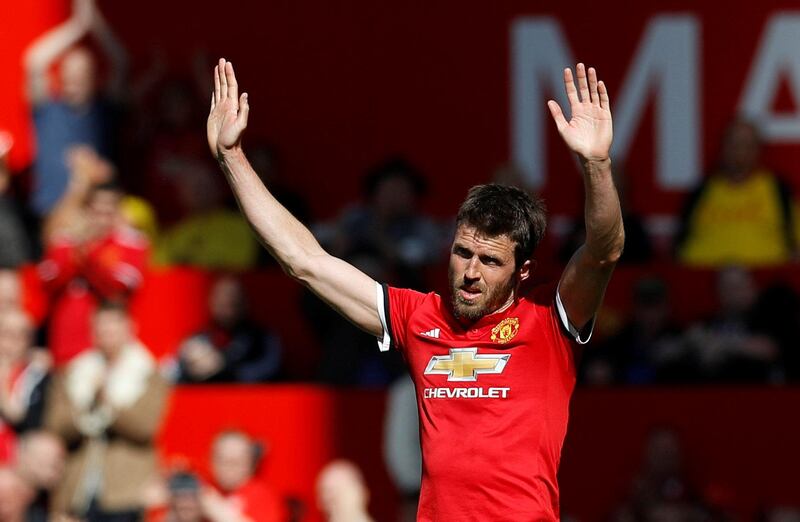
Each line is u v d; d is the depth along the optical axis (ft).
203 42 160.15
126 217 135.33
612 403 119.85
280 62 160.66
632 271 130.41
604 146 57.36
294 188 156.87
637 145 158.51
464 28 159.63
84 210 132.16
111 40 158.61
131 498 113.29
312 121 160.45
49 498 112.88
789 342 125.18
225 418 120.16
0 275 121.49
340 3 160.66
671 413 119.75
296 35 160.86
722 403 119.75
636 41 158.61
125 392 114.62
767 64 158.51
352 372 124.26
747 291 125.59
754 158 141.08
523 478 59.16
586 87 58.65
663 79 158.40
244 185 63.98
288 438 119.96
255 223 63.67
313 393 120.26
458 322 61.52
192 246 140.15
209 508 110.42
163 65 158.81
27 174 155.53
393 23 160.25
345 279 63.36
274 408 120.26
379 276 124.47
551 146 158.61
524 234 60.08
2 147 137.69
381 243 127.75
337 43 160.66
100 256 127.34
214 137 64.08
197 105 156.15
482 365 60.49
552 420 60.18
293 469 119.65
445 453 59.93
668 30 158.40
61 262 127.44
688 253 141.59
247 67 160.45
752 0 158.71
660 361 124.06
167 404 117.50
